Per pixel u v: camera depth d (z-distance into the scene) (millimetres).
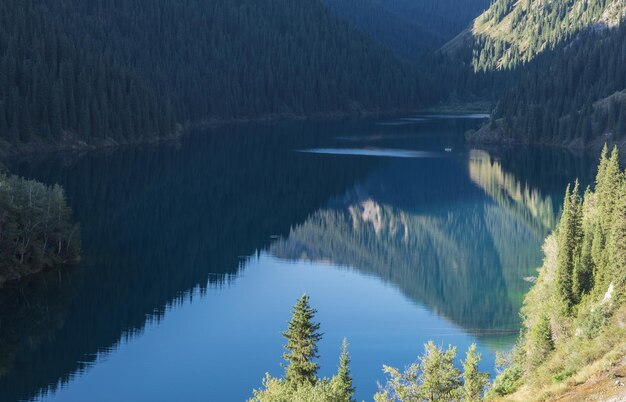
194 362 78562
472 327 87000
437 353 50969
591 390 44188
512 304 96188
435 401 50094
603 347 51000
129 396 70938
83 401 70000
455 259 120188
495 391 55750
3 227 94500
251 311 94250
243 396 70812
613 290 59812
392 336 84500
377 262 119562
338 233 137875
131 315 91688
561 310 68438
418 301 99250
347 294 101938
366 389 70000
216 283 105062
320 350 80125
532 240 131625
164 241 124688
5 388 72375
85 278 102562
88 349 81625
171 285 103375
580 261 72750
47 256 103062
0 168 121125
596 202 101875
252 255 120625
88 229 127125
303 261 118750
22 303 93000
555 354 57188
